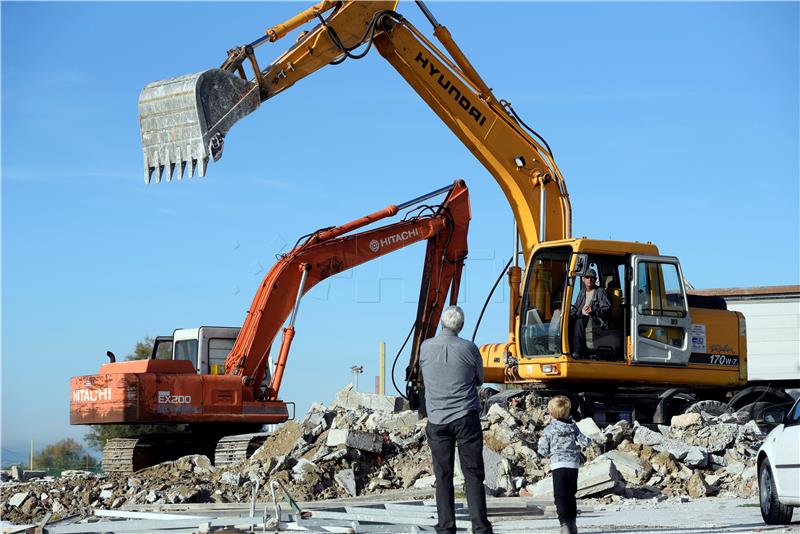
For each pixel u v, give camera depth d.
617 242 20.36
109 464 22.09
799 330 25.38
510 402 20.39
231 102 18.45
